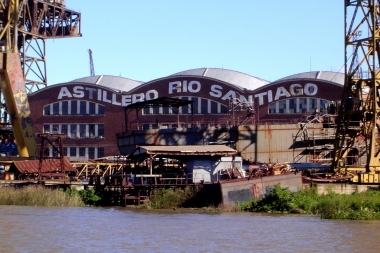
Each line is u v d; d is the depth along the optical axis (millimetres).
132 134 97938
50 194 71375
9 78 92625
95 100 123812
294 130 91938
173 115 119375
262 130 91812
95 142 123000
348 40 78812
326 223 53812
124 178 72875
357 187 73188
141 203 70938
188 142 93938
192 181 75688
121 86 137250
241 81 133875
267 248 41406
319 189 71375
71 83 124625
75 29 134250
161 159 76500
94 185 78312
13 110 93312
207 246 41938
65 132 124375
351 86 79375
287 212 63500
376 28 77688
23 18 121062
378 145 79188
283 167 76312
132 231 48312
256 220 55969
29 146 93438
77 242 43031
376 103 77000
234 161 77438
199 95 118625
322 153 91938
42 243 42406
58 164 92312
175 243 43000
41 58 128875
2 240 43250
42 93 125562
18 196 70812
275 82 115438
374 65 76562
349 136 85125
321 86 113625
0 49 97250
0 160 92250
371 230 49281
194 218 57469
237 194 67312
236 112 115875
